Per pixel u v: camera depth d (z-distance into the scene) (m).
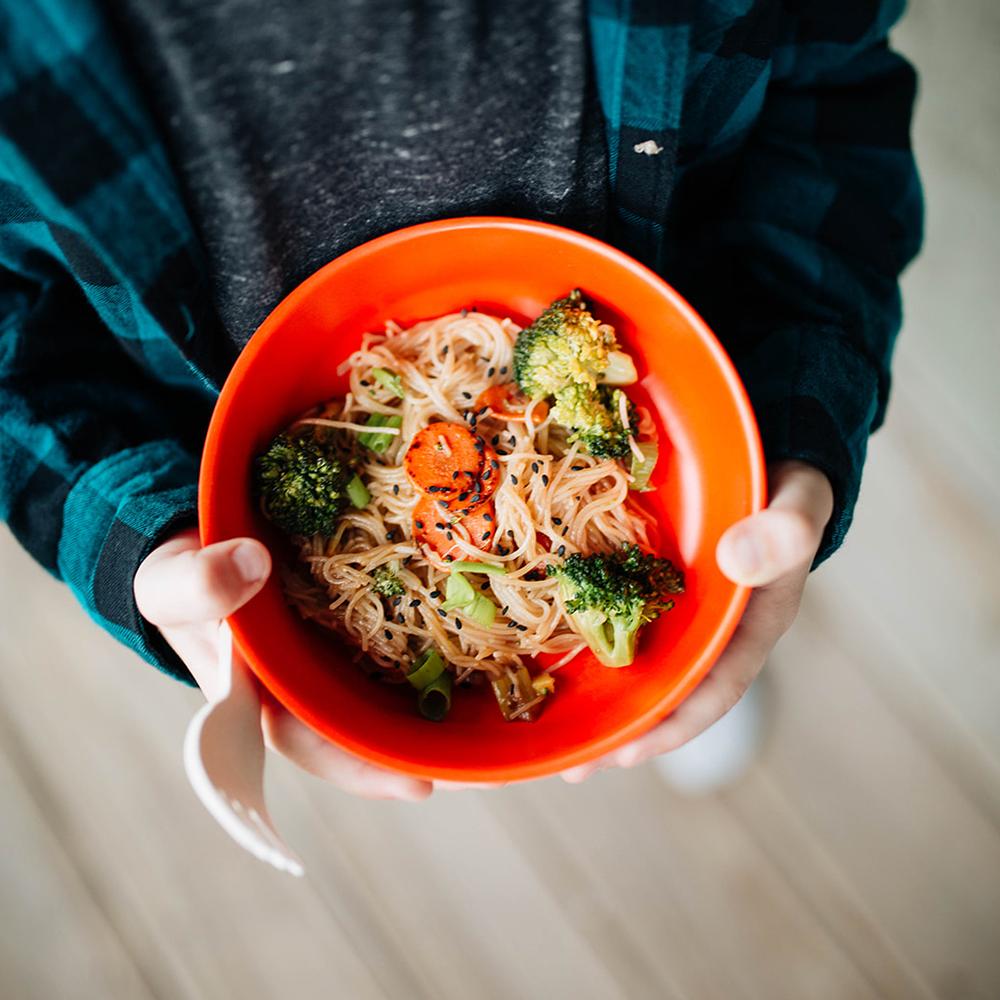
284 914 0.69
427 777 0.40
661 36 0.38
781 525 0.39
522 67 0.38
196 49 0.35
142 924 0.68
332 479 0.43
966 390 0.75
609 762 0.44
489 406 0.46
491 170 0.41
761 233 0.47
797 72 0.48
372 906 0.69
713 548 0.44
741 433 0.42
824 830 0.70
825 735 0.71
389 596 0.45
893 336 0.48
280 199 0.39
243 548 0.39
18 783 0.70
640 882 0.70
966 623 0.73
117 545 0.43
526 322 0.47
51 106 0.35
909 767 0.71
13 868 0.69
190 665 0.45
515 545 0.46
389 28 0.36
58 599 0.71
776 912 0.70
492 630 0.46
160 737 0.71
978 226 0.77
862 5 0.46
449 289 0.45
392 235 0.41
